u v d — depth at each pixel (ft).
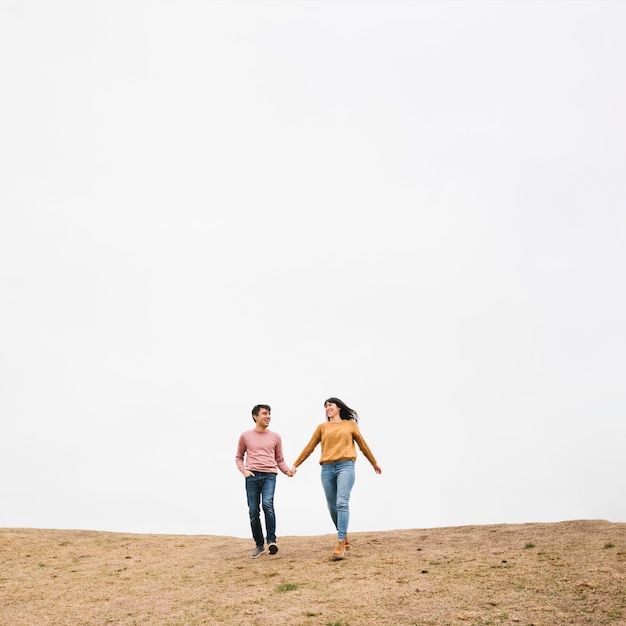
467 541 29.89
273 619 19.39
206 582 25.27
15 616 21.98
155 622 20.21
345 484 27.07
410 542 30.81
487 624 17.92
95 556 33.45
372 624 18.44
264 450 28.94
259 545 29.14
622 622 17.38
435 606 19.72
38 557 33.06
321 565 26.37
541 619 18.03
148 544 37.01
